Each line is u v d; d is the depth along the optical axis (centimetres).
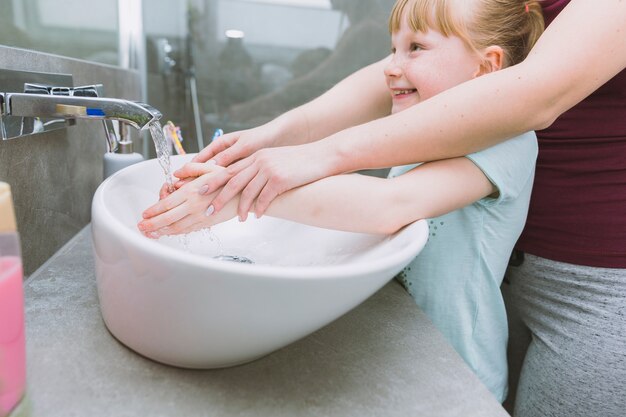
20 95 48
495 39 62
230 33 174
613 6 47
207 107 179
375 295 63
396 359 47
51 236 64
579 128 68
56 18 73
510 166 56
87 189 79
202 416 36
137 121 52
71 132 71
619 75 63
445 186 51
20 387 34
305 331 39
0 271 31
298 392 40
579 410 69
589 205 69
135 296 37
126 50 122
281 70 182
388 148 51
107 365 41
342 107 80
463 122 49
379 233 51
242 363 44
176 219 51
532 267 77
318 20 179
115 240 36
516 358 90
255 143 67
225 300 33
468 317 64
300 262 63
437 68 62
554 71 46
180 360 40
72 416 34
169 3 157
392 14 67
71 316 48
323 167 51
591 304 69
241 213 52
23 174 55
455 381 44
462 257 63
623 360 66
